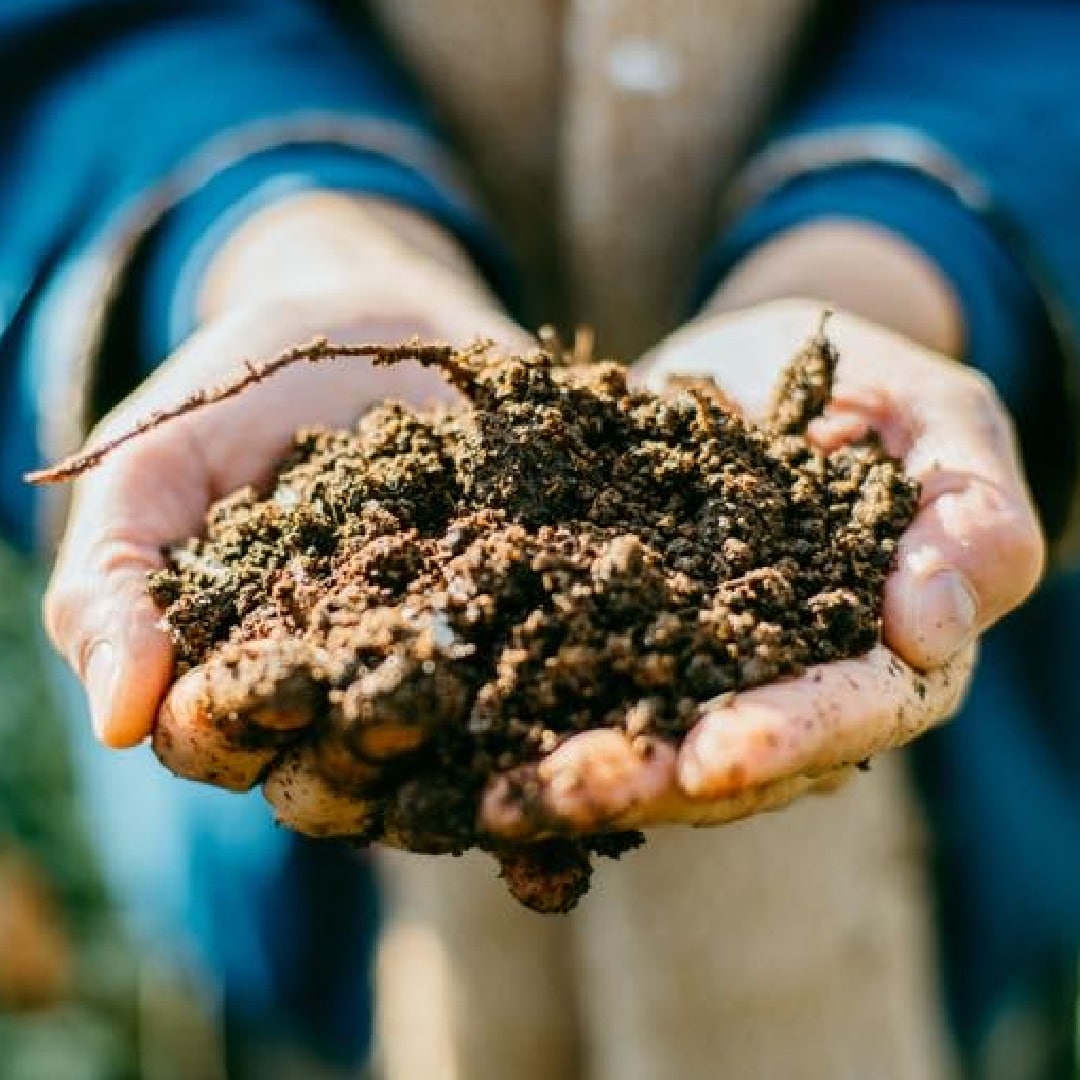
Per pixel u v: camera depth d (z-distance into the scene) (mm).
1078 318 521
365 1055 662
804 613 385
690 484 406
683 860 572
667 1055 584
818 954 578
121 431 423
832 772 387
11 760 832
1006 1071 695
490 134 610
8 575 866
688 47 576
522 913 593
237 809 599
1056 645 623
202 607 391
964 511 403
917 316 500
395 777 366
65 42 563
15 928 770
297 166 524
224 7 576
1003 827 622
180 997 756
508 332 471
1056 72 547
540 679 368
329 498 402
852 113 551
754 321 469
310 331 446
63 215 532
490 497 398
